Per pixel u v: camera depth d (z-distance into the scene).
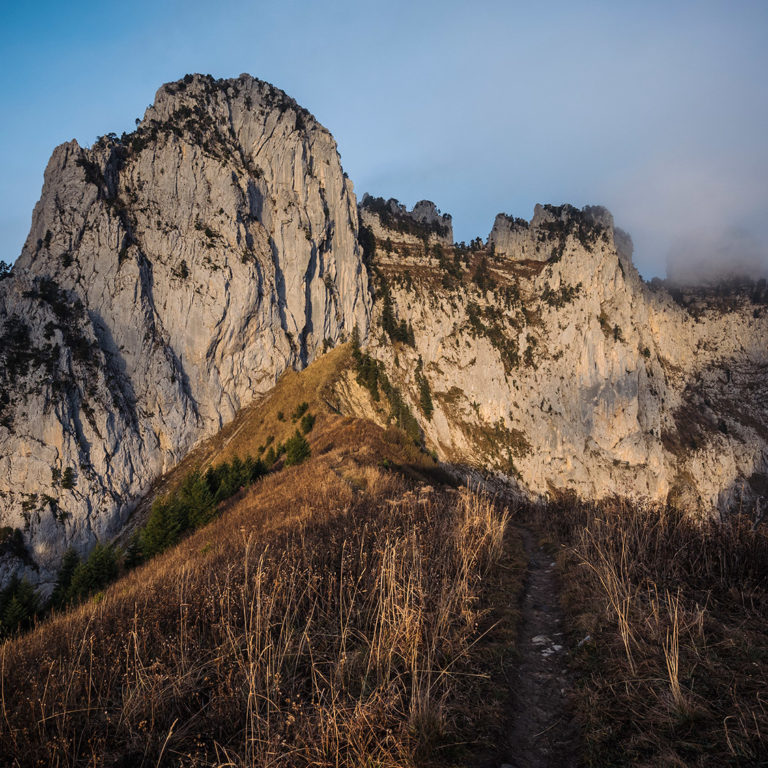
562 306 106.88
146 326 77.25
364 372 88.75
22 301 68.06
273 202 92.94
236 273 82.25
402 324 104.25
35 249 76.94
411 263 118.56
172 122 89.69
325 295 94.31
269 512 18.17
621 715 4.40
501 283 117.44
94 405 67.31
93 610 7.77
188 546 20.56
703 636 5.26
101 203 78.56
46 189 79.12
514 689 5.42
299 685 5.08
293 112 97.44
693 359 131.38
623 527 9.28
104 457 66.44
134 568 28.78
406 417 83.25
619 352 102.00
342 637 5.55
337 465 28.27
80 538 61.25
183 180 84.38
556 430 97.88
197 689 5.05
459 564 8.64
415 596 6.49
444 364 101.94
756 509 7.68
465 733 4.45
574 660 5.84
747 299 144.75
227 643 5.55
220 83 99.00
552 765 4.11
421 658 5.42
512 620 7.32
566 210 132.12
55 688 4.88
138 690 4.77
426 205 143.75
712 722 3.88
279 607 6.52
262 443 71.12
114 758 4.20
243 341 83.31
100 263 76.25
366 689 4.95
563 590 8.55
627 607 6.09
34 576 56.91
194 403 79.50
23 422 61.75
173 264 81.31
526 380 101.75
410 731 4.25
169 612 6.59
